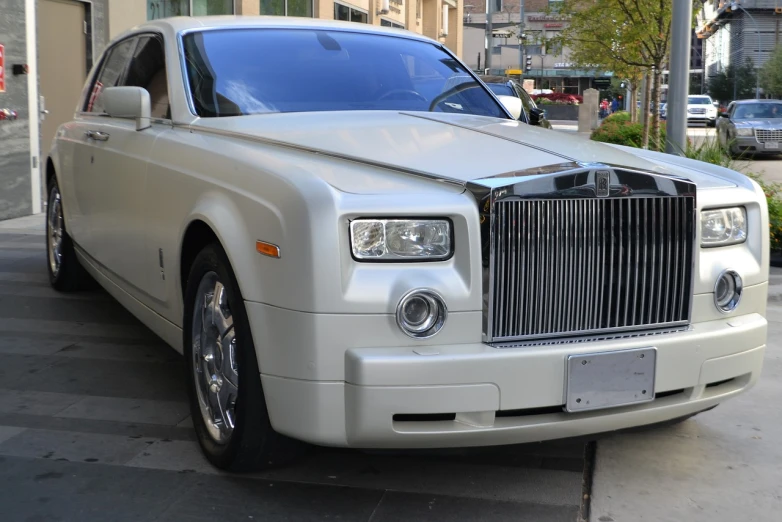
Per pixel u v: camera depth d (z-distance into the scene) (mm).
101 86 5570
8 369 4680
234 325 3129
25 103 9711
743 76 71188
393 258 2840
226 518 3037
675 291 3199
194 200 3510
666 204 3148
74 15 11016
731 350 3254
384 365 2754
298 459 3510
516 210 2916
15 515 3035
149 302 4258
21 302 6121
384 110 4195
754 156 22609
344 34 4754
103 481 3311
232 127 3779
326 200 2811
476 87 4801
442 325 2859
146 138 4215
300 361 2826
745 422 4125
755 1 84938
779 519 3146
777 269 8164
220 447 3357
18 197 9711
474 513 3107
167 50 4410
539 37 19922
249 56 4375
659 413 3164
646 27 15641
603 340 3043
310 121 3824
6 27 9305
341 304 2783
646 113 19859
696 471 3539
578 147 3568
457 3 38188
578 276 3025
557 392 2926
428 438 2855
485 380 2834
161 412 4066
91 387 4406
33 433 3785
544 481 3387
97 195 4934
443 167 3082
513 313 2941
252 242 3012
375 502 3176
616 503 3229
